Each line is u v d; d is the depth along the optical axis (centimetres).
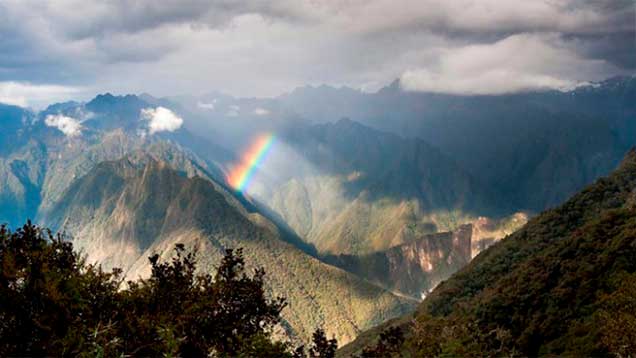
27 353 1433
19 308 1454
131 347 1577
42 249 1573
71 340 1428
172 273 1919
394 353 4066
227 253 2014
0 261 1468
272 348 1812
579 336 5256
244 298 1919
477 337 5116
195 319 1766
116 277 1803
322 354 2670
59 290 1507
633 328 3266
